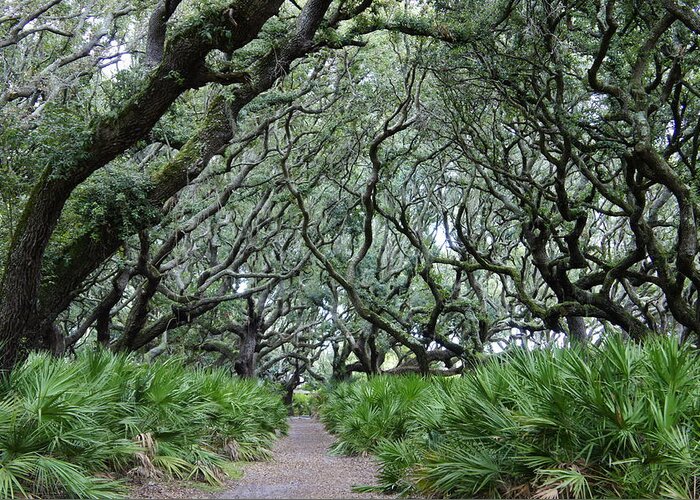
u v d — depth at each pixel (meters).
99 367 7.88
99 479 6.26
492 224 22.86
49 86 15.49
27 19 15.24
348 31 13.62
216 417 10.09
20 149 13.61
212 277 21.05
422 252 20.69
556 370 6.14
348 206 24.17
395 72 18.41
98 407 6.91
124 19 18.34
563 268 15.27
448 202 24.75
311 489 7.82
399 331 19.52
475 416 6.55
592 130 13.24
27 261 9.81
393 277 27.59
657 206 15.23
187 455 8.12
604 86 10.99
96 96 17.12
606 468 5.52
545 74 14.39
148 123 10.10
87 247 11.86
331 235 25.39
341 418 14.76
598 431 5.52
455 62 13.84
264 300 27.30
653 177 11.35
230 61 12.11
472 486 6.16
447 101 15.77
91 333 27.02
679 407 5.38
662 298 19.45
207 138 12.29
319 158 21.47
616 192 13.57
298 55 12.08
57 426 6.18
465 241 18.20
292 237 25.02
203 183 19.41
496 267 17.92
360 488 7.54
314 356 34.97
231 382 13.40
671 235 20.39
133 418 7.55
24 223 9.94
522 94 13.45
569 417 5.71
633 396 5.64
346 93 19.08
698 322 11.70
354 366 30.77
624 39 12.13
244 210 24.66
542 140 13.37
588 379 5.71
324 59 17.61
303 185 20.98
